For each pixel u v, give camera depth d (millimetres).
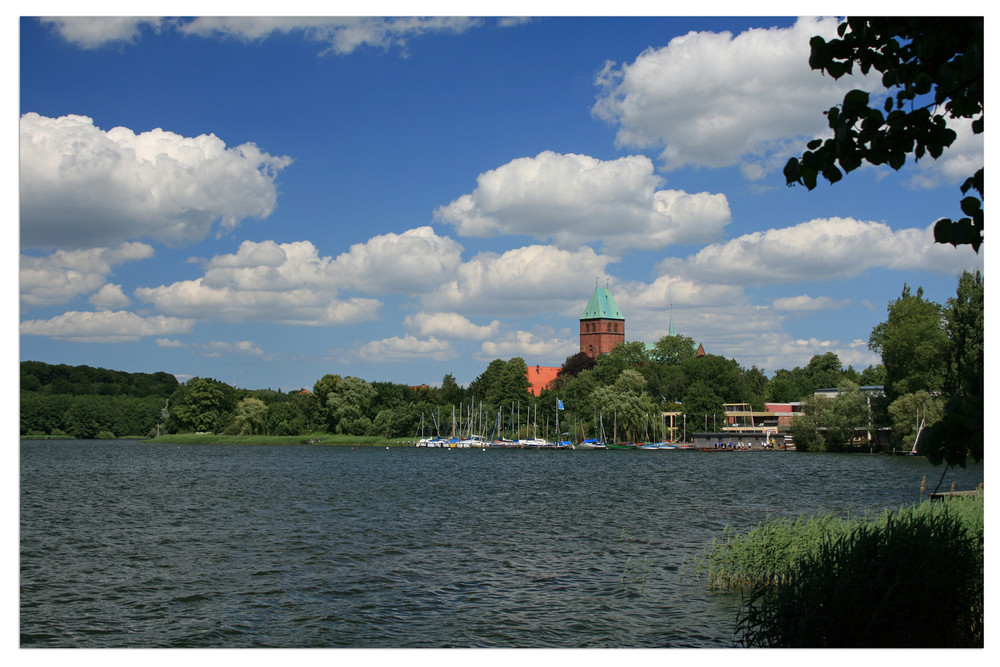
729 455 124812
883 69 9203
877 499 51219
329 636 20031
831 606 14516
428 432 160875
